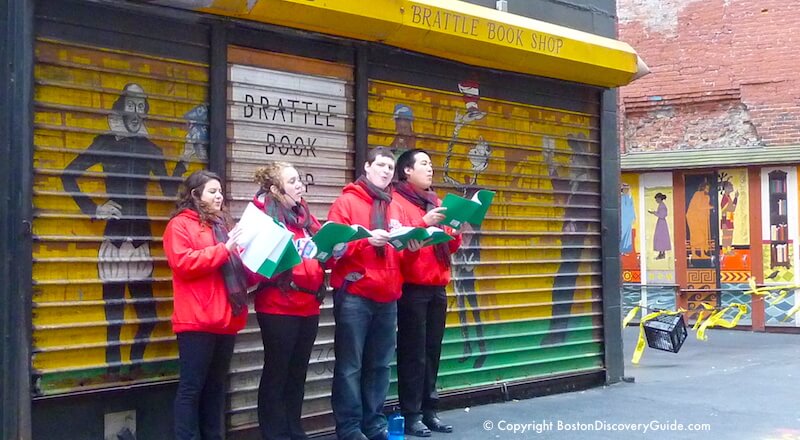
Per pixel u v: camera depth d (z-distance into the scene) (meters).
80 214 5.20
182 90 5.69
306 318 5.47
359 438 5.70
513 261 7.77
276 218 5.33
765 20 14.77
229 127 5.90
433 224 5.79
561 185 8.26
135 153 5.45
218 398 5.36
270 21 5.95
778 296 13.63
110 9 5.36
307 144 6.33
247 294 5.16
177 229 4.99
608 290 8.67
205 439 5.34
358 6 6.18
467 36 6.95
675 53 15.50
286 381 5.57
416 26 6.57
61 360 5.11
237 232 4.94
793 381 8.95
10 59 4.95
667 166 14.16
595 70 8.16
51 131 5.11
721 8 15.13
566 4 8.45
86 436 5.24
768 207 13.72
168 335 5.55
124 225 5.39
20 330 4.89
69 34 5.18
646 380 9.02
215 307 5.00
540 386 7.96
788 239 13.57
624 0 15.97
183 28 5.70
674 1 15.52
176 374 5.61
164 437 5.58
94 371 5.24
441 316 6.38
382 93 6.80
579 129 8.45
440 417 6.95
